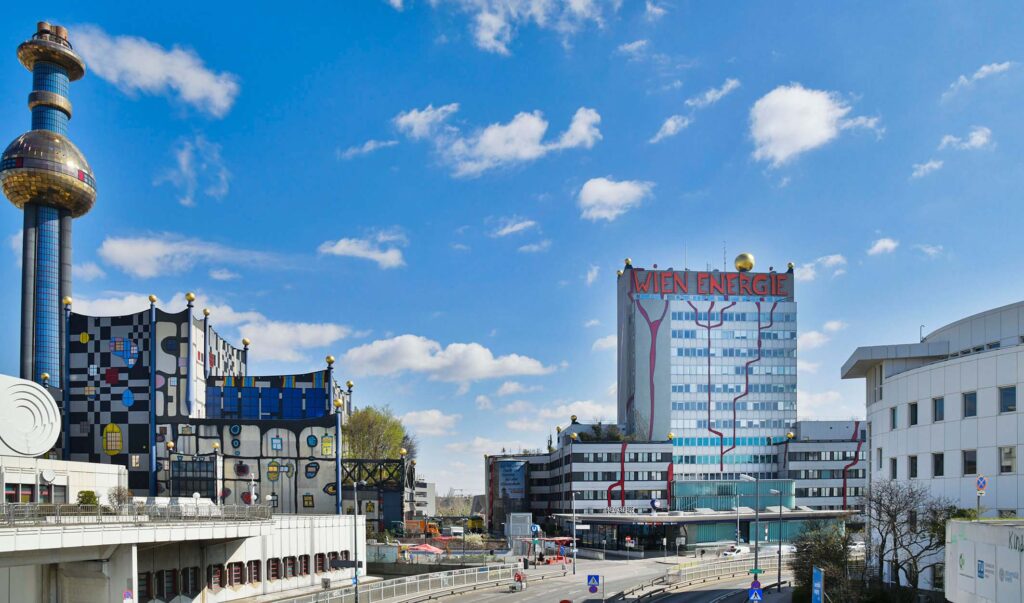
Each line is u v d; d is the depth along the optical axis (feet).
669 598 206.69
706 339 524.52
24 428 164.04
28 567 132.05
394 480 352.49
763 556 298.35
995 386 145.79
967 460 152.87
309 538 217.56
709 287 539.29
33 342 351.46
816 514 401.49
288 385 366.22
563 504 447.83
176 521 148.66
